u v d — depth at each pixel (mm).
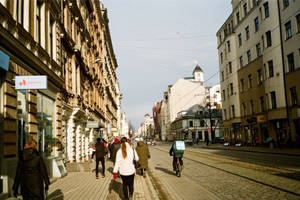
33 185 5547
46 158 11938
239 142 40938
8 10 8477
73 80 19453
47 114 12992
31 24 11180
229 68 44000
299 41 25938
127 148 7184
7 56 7578
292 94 27406
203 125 81312
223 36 47094
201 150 33438
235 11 41406
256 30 35062
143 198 7895
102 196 8266
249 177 10680
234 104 41844
